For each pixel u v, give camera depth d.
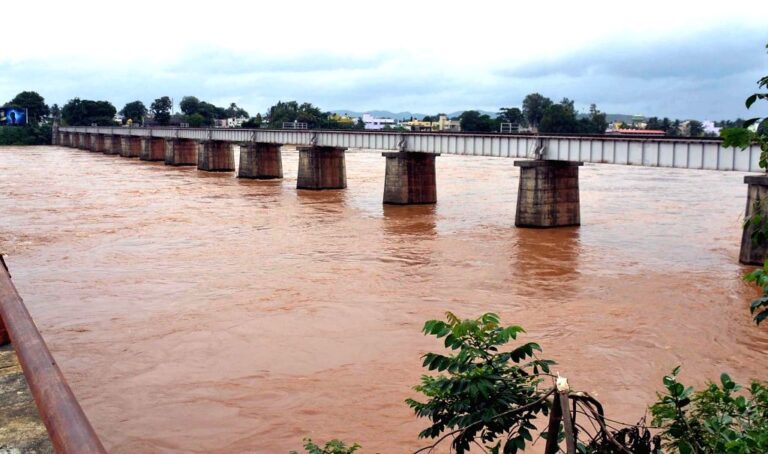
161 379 23.61
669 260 43.25
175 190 87.44
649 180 98.88
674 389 8.05
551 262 43.00
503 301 33.69
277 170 109.19
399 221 60.69
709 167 49.44
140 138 166.25
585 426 19.08
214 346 26.81
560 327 29.20
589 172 114.12
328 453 10.14
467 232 54.84
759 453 6.72
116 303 33.12
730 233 52.88
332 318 30.47
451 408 7.87
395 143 76.62
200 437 19.53
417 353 25.81
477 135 67.19
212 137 124.38
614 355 25.55
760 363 24.73
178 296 34.34
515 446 7.42
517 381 7.93
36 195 79.62
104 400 21.95
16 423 5.30
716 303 33.09
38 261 42.94
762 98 7.72
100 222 58.97
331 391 22.39
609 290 35.81
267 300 33.53
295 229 55.88
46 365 4.30
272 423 20.25
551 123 186.50
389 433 19.36
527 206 57.25
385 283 37.19
